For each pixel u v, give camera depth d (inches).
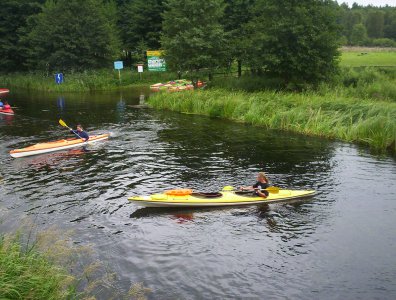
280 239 393.7
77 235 399.2
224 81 1421.0
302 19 1152.8
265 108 983.0
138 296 301.6
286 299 303.7
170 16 1429.6
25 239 382.6
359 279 328.8
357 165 619.2
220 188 524.7
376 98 1055.6
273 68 1227.2
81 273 331.0
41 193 508.1
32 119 1056.8
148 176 572.7
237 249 375.2
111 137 823.1
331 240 391.5
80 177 569.3
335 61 1245.7
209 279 328.5
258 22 1306.6
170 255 364.2
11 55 2378.2
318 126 829.2
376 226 420.2
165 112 1159.6
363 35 5280.5
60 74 1926.7
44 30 2111.2
